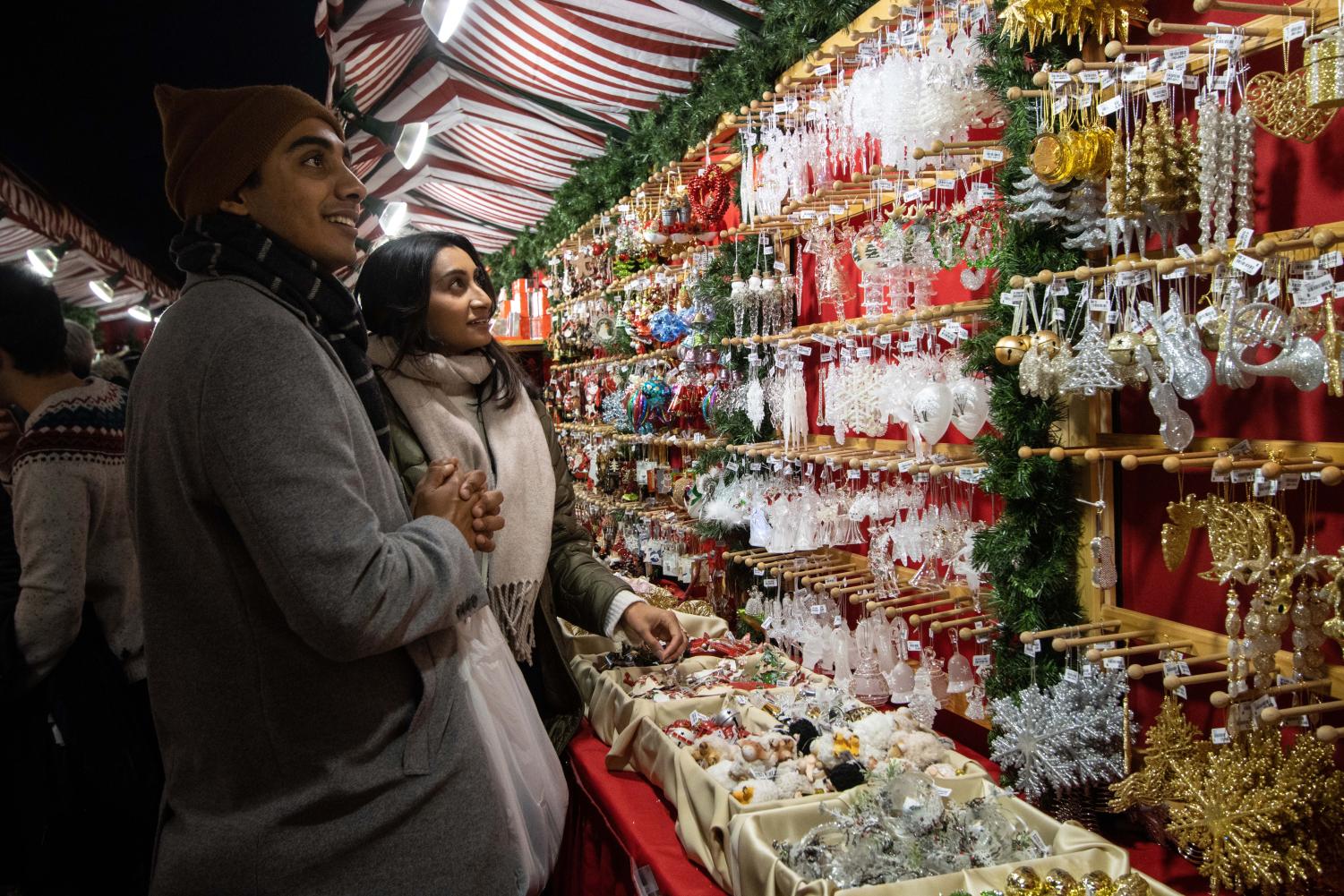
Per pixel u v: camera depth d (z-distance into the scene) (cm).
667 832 188
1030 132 175
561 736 231
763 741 197
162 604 118
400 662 127
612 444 477
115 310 1241
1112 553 168
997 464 186
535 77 417
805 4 254
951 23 206
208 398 111
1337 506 144
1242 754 142
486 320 215
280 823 116
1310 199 144
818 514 257
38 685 190
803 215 263
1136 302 166
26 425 195
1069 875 140
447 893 123
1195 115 164
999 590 190
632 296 414
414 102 477
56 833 199
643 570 446
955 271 239
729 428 316
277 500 109
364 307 213
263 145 125
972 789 178
